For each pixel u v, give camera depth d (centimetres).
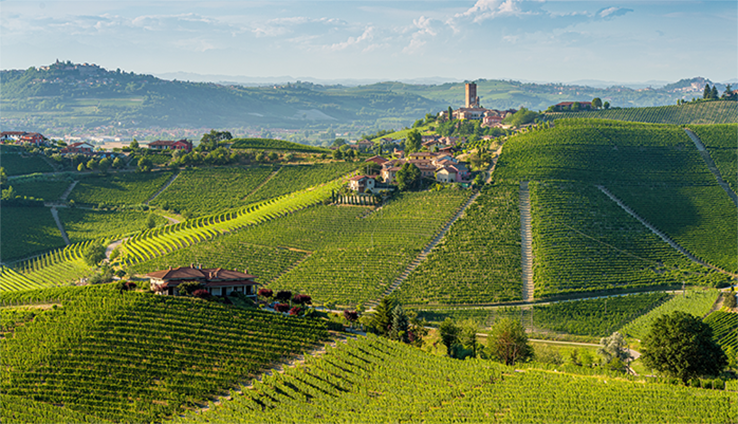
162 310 10331
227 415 7875
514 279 14688
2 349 9300
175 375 8838
